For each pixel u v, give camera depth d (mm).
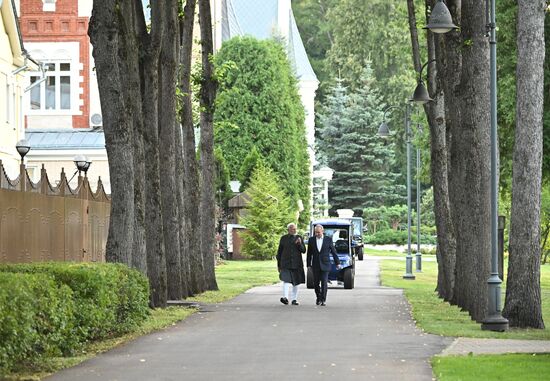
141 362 24672
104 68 34250
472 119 39781
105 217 56312
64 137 85062
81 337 26500
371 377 22000
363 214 174875
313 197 159750
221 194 113688
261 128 127500
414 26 62938
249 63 127688
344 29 180875
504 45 66875
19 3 88562
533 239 35906
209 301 49469
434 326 35594
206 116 61594
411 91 174250
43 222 44250
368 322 36812
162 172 48969
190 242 56656
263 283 68625
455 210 47531
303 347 28141
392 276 82688
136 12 42250
